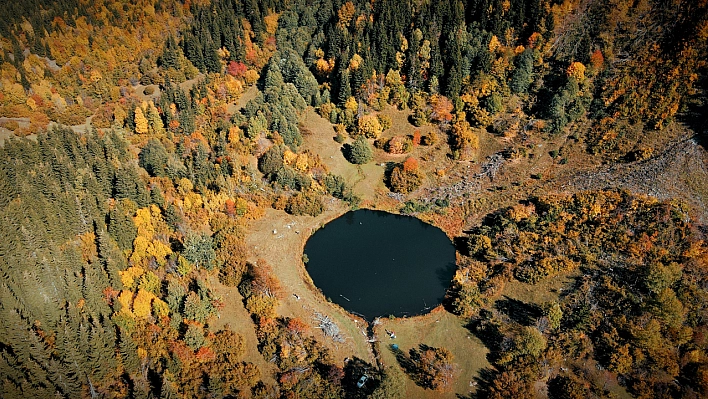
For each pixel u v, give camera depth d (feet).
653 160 385.70
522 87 472.03
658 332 276.82
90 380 257.75
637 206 344.69
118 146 412.77
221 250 349.00
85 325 265.75
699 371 258.78
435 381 275.59
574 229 352.49
